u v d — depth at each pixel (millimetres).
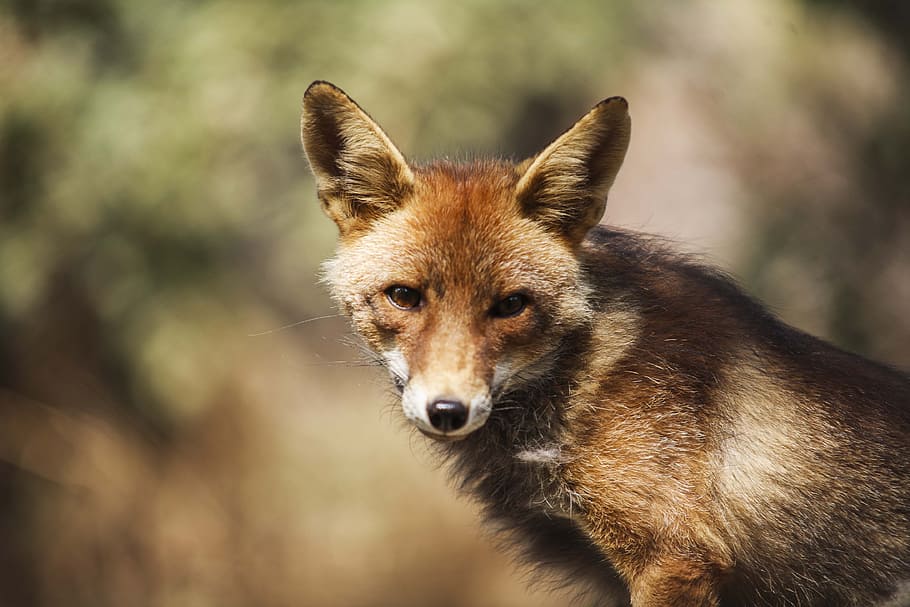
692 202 14891
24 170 13727
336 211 6242
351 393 17234
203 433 16281
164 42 13828
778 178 14914
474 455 6395
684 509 5742
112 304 14266
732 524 5941
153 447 16156
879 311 13289
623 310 6051
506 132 16875
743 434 6004
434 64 13922
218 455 16297
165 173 13469
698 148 15406
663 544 5770
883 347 13094
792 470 5992
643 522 5789
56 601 15406
